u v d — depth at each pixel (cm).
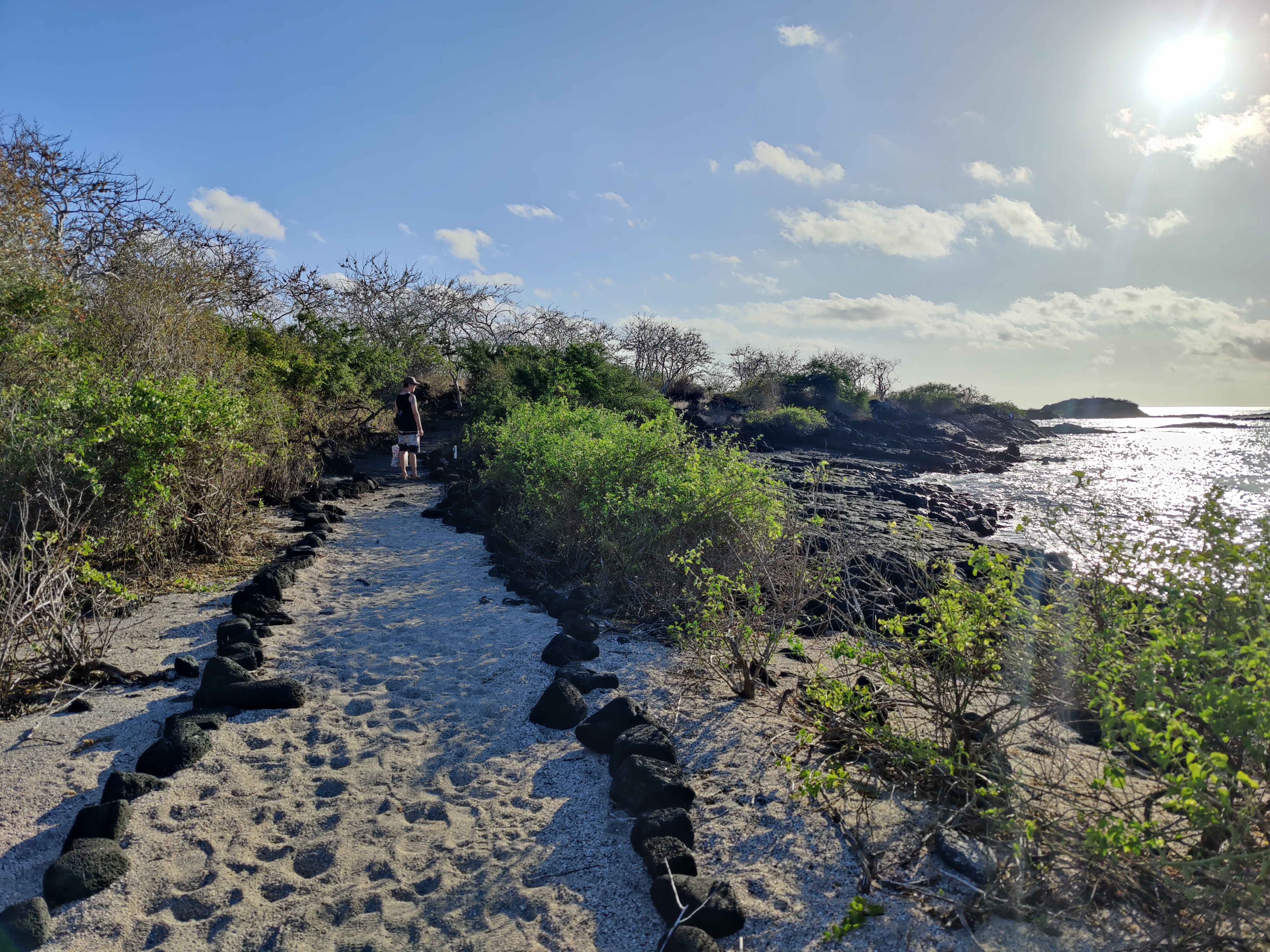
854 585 738
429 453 1769
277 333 1709
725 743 433
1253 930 260
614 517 762
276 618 630
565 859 338
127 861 325
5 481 626
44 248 1078
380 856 339
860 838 333
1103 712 302
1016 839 310
